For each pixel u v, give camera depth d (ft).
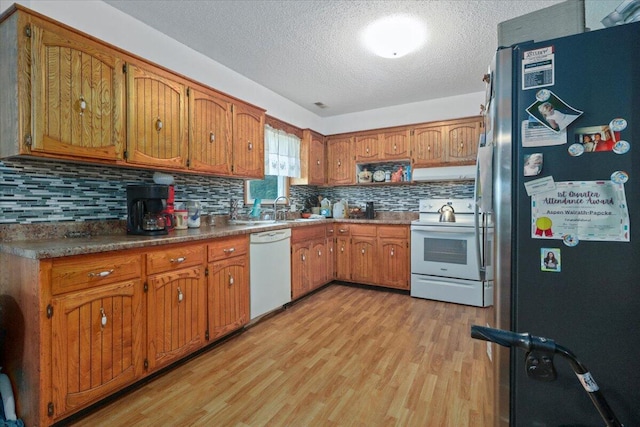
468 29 7.72
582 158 3.05
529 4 6.75
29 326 4.65
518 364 3.37
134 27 7.25
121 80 6.26
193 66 8.71
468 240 10.66
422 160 12.65
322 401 5.51
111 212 7.17
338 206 14.21
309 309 10.35
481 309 10.32
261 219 11.57
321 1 6.67
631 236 2.91
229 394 5.71
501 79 3.41
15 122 4.96
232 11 7.01
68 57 5.44
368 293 12.26
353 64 9.68
